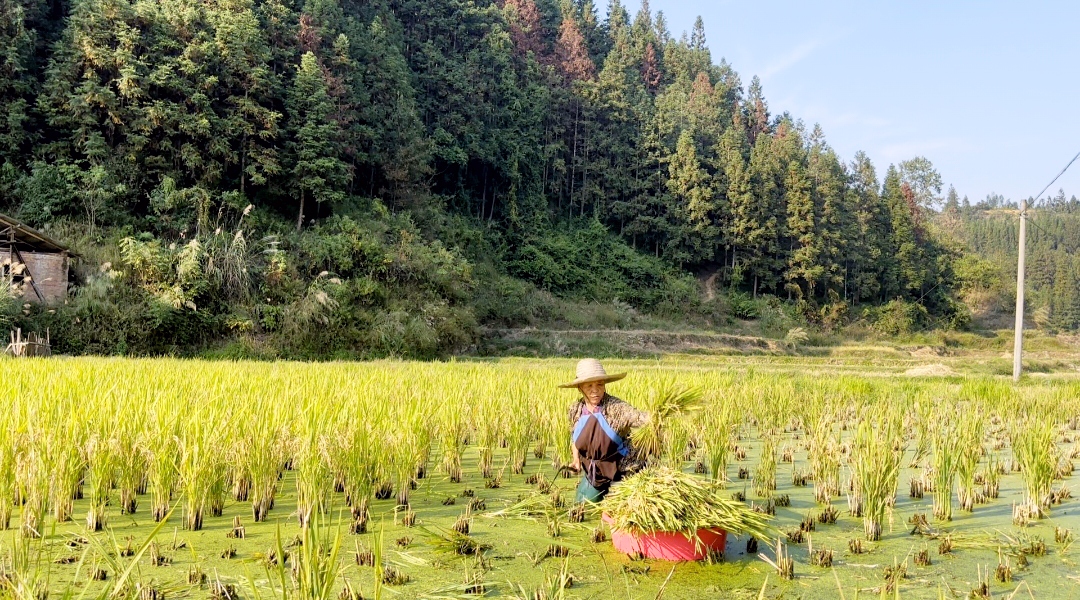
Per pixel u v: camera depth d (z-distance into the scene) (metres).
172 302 27.25
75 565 4.30
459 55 61.84
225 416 6.21
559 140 67.56
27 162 33.56
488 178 61.50
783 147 74.62
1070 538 5.38
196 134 35.41
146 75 34.94
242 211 35.50
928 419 10.30
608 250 62.81
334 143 40.03
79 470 5.79
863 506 5.96
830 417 11.22
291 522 5.45
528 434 8.52
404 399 8.57
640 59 98.31
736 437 9.80
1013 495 7.01
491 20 66.75
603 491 5.78
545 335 43.34
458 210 56.53
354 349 31.02
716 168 72.06
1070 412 13.55
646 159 69.12
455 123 56.69
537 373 14.84
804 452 9.17
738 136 73.81
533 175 63.22
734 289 66.12
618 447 5.78
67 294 27.09
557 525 5.51
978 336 67.75
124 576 3.39
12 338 22.03
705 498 4.97
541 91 65.56
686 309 60.75
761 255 66.94
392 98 48.91
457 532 5.18
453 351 36.12
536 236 59.12
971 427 8.35
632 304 59.06
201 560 4.50
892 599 4.09
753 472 7.87
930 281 75.69
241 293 30.39
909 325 67.06
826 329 63.59
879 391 16.62
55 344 24.69
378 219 43.19
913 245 75.19
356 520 5.23
